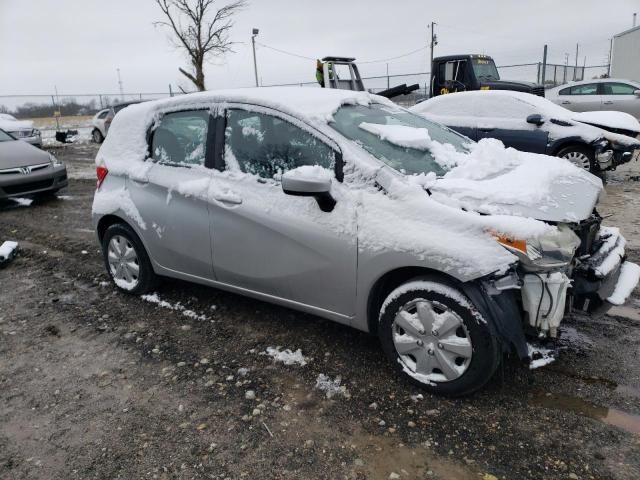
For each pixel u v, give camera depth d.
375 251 2.85
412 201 2.81
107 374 3.28
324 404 2.87
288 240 3.21
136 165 4.12
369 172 2.96
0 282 5.02
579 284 2.88
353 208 2.96
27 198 9.14
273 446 2.56
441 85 14.04
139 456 2.54
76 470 2.46
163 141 4.02
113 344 3.66
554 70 24.25
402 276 2.97
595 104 13.37
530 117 8.23
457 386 2.77
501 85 13.10
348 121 3.34
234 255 3.52
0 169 8.00
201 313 4.09
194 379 3.17
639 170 10.04
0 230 7.09
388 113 3.82
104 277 4.98
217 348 3.54
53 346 3.68
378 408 2.81
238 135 3.55
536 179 3.05
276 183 3.33
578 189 3.07
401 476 2.34
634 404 2.75
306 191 2.84
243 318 3.96
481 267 2.54
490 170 3.21
